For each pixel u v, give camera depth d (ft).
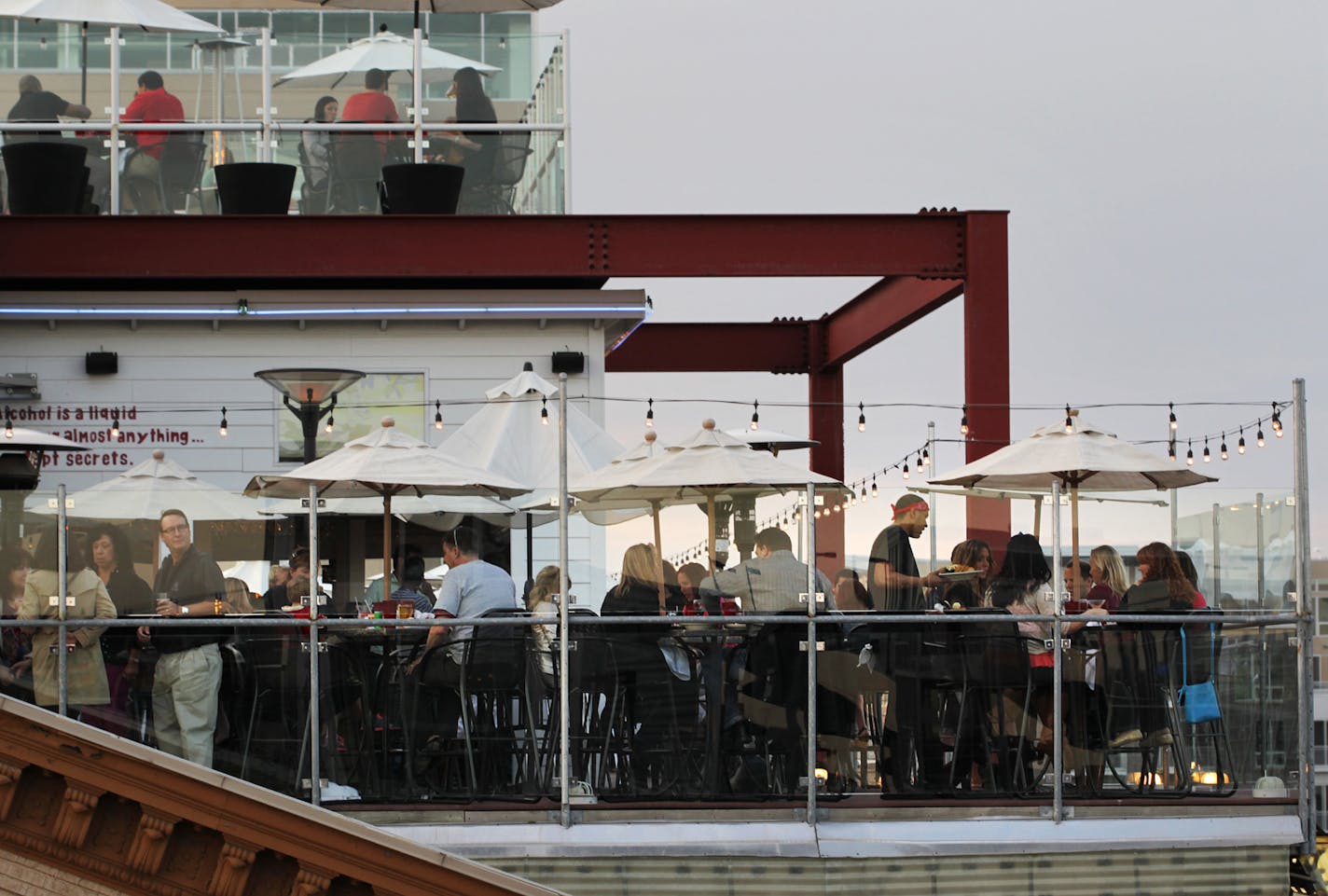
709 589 69.15
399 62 110.01
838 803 68.39
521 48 111.04
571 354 108.47
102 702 66.64
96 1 105.81
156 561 67.82
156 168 108.06
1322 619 71.20
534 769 67.62
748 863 67.41
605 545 71.15
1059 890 68.69
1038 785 69.46
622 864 67.10
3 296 104.73
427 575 78.23
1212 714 70.54
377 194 108.99
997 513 71.51
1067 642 69.92
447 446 86.53
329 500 71.20
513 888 48.85
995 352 105.70
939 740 69.15
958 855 68.08
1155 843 69.00
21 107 107.55
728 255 107.34
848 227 107.55
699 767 67.97
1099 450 75.46
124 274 104.88
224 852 47.32
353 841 47.96
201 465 106.32
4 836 46.55
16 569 67.15
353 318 107.34
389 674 67.31
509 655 67.82
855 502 70.08
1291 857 70.59
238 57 109.70
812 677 68.59
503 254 106.73
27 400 105.70
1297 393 72.69
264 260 105.60
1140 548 71.36
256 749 66.64
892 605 69.51
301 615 67.87
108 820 47.16
